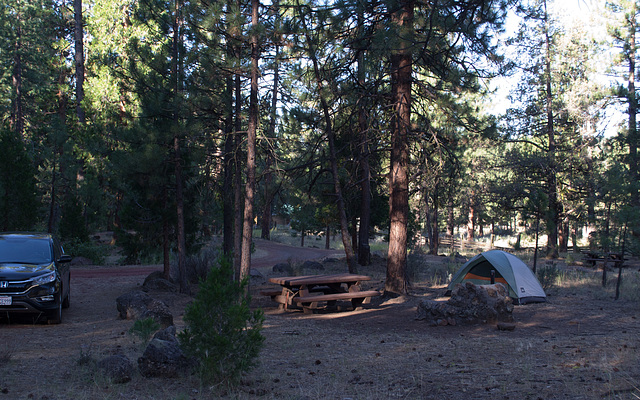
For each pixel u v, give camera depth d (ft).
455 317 30.12
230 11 39.27
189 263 53.72
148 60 46.80
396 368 19.43
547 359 19.98
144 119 49.83
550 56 102.22
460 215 182.39
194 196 54.03
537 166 98.37
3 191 53.16
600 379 16.40
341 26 41.81
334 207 76.33
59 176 89.61
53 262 30.42
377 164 61.72
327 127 48.52
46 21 119.14
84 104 87.45
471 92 44.60
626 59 109.29
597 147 101.96
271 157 47.60
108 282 53.57
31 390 15.61
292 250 117.80
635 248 53.01
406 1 34.17
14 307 27.58
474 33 36.50
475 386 16.25
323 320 33.99
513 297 36.88
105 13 83.30
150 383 16.98
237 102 47.39
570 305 36.01
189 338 17.63
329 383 17.40
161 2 46.98
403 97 42.73
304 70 44.47
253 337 17.33
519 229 206.80
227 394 15.88
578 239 172.96
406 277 43.93
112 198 101.65
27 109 163.22
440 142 43.09
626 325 28.35
